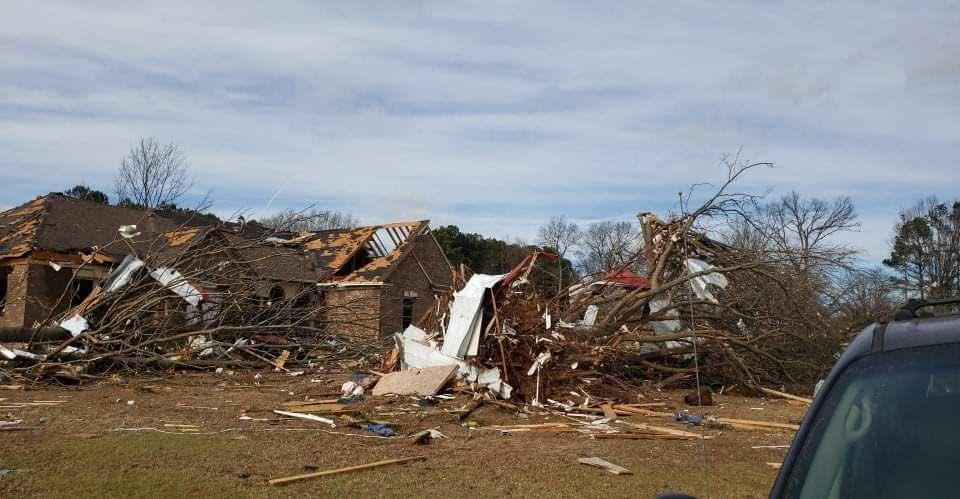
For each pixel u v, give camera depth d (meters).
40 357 15.95
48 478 7.43
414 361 15.76
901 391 2.62
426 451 9.65
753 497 7.46
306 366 20.14
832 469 2.56
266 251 31.72
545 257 16.62
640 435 11.32
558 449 9.99
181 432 10.38
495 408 13.62
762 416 14.30
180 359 17.89
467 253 57.38
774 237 19.12
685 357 19.03
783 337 18.47
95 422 10.95
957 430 2.43
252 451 9.17
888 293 18.95
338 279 33.34
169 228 30.23
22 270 25.08
